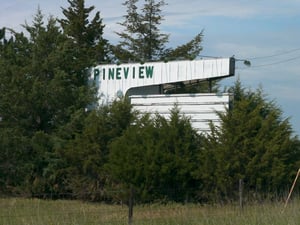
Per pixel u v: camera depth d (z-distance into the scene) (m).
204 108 38.91
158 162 33.38
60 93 42.00
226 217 18.45
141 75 43.09
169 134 34.56
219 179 32.69
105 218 20.67
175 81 42.06
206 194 33.09
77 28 61.03
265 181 32.56
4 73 42.16
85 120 39.09
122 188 33.94
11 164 39.72
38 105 41.94
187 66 41.75
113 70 43.91
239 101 35.31
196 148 34.84
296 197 27.59
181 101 39.69
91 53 56.59
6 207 28.25
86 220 19.17
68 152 37.09
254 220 17.62
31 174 39.22
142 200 32.50
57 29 44.22
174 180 33.34
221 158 32.97
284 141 33.19
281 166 32.47
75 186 36.47
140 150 33.91
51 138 39.72
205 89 51.06
